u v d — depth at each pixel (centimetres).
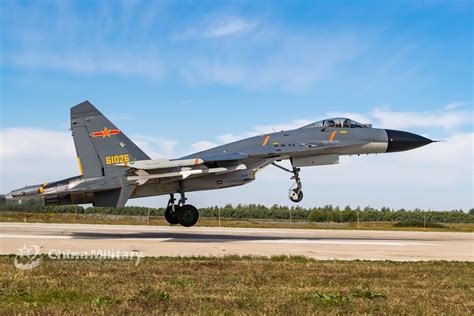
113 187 2194
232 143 2411
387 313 802
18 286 979
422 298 932
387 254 1697
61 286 983
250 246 1867
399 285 1073
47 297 885
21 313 752
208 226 3669
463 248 1972
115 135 2248
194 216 2305
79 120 2250
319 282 1082
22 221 3609
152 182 2258
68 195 2253
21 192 2222
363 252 1739
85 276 1101
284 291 967
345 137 2381
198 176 2288
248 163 2342
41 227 2873
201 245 1866
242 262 1366
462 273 1257
